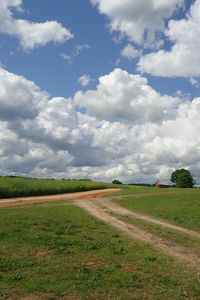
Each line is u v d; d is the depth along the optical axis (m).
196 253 25.59
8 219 33.75
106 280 17.34
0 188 73.56
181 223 40.41
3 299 14.70
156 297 15.62
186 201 58.28
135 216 45.81
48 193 85.31
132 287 16.69
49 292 15.56
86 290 15.95
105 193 85.06
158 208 51.81
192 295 16.16
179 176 129.75
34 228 29.52
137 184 145.62
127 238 28.84
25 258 20.30
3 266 18.64
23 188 78.31
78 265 19.64
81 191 98.62
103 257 21.69
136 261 21.39
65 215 40.66
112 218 42.25
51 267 18.94
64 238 26.27
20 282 16.55
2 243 23.27
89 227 32.94
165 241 29.33
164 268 20.30
